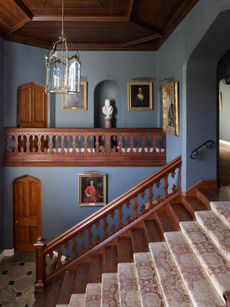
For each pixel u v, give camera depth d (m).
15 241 10.68
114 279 5.79
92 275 6.45
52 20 8.80
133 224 7.30
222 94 15.71
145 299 4.48
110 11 8.30
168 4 7.32
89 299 5.51
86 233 10.44
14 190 10.54
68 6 8.04
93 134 10.45
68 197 10.51
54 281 7.14
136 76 11.81
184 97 7.20
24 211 10.65
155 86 11.84
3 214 10.38
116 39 10.83
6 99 10.41
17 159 10.34
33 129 10.30
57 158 10.40
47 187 10.47
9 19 8.88
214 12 5.06
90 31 9.86
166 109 9.24
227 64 7.32
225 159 11.02
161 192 10.18
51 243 7.14
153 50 11.73
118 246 6.78
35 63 10.91
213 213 5.78
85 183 10.49
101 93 12.36
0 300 7.80
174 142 8.75
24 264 9.79
